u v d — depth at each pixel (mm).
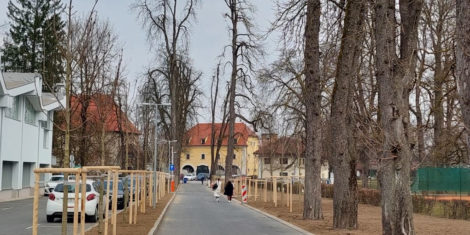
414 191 38062
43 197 40906
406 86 12367
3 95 34500
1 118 35000
